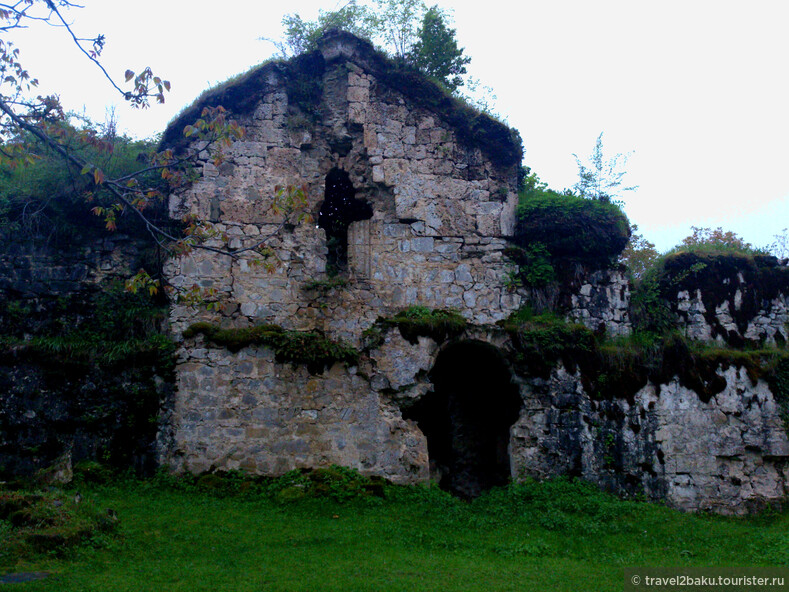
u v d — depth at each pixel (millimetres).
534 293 15797
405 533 11344
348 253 15477
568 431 14523
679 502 14469
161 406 13961
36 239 14930
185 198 15016
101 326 14648
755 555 10758
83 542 9695
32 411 13672
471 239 15859
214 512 12156
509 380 15031
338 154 15992
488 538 11281
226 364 14203
